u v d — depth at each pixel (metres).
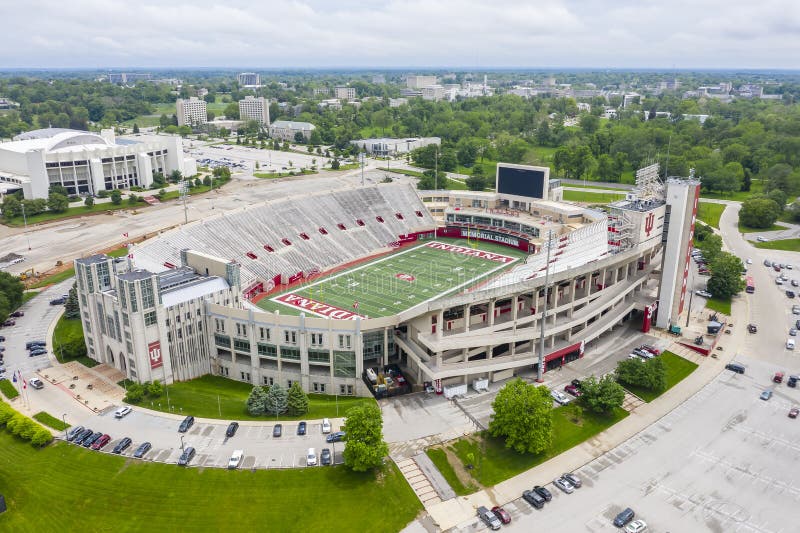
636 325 181.25
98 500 105.19
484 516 103.19
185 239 197.75
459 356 150.62
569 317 161.25
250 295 189.12
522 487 111.94
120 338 141.88
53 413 128.50
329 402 139.00
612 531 101.19
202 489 107.19
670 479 114.62
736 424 132.62
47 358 154.62
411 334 152.50
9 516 102.19
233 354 150.88
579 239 180.62
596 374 151.88
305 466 113.00
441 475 113.50
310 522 102.06
